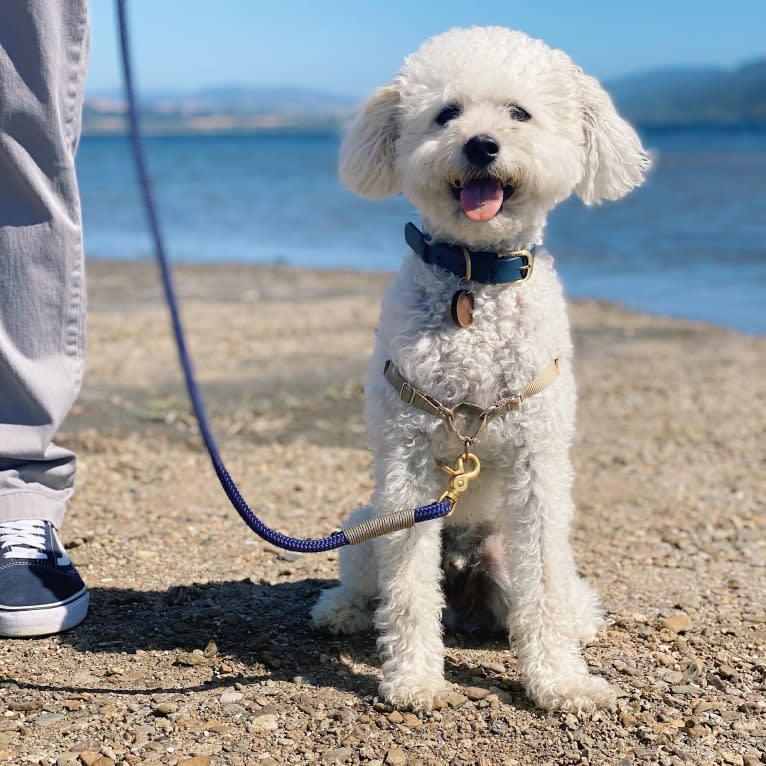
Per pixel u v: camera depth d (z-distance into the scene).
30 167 1.33
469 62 1.30
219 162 19.92
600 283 4.72
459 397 1.27
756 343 3.42
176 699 1.24
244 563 1.58
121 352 3.07
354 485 1.92
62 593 1.38
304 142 43.50
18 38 1.30
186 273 5.14
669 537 1.75
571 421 1.30
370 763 1.16
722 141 28.20
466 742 1.19
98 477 1.90
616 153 1.36
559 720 1.23
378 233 7.30
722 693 1.28
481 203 1.26
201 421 1.21
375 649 1.37
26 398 1.37
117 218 8.59
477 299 1.27
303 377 2.77
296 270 5.26
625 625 1.43
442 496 1.26
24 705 1.22
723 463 2.14
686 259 5.38
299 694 1.26
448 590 1.42
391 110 1.37
